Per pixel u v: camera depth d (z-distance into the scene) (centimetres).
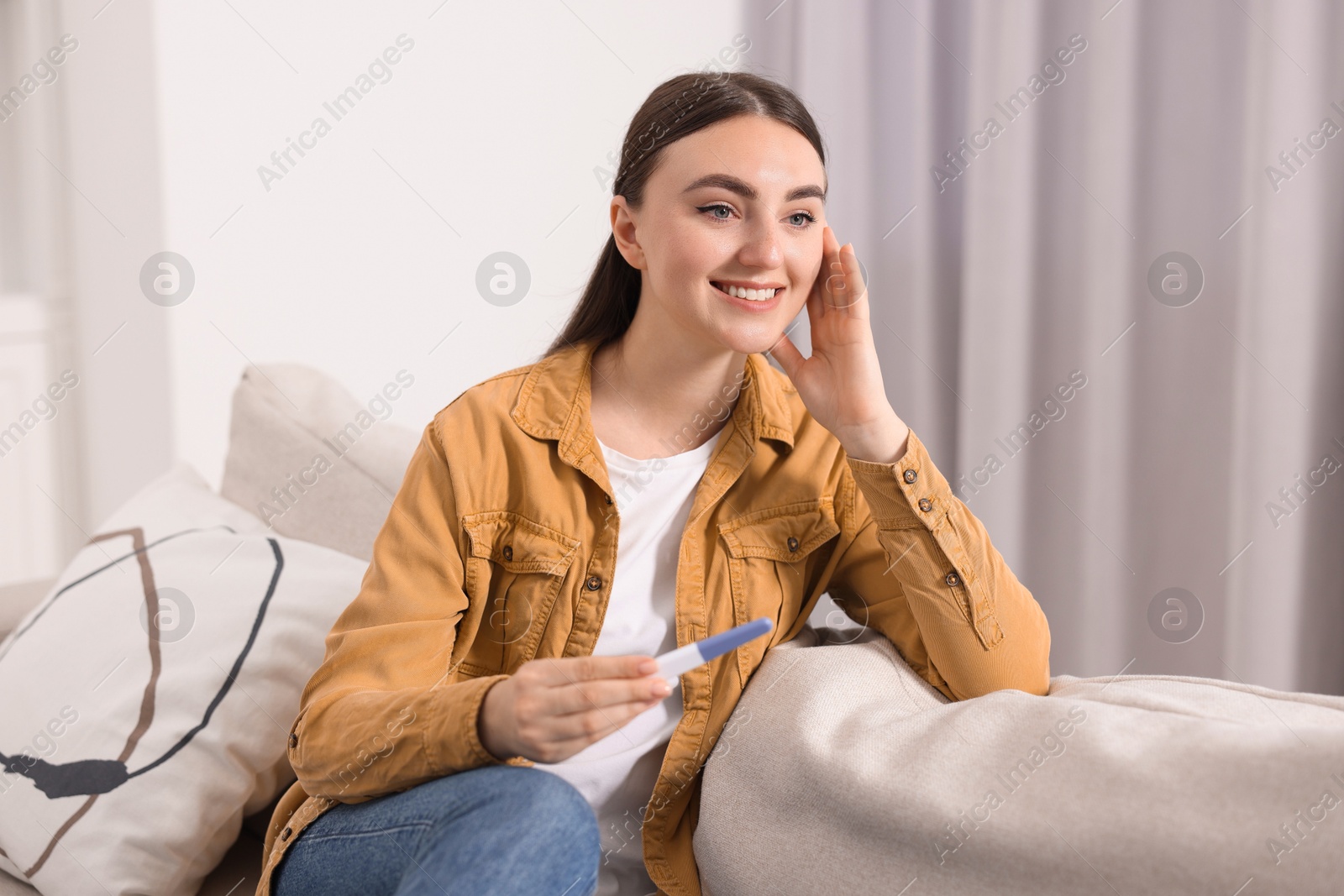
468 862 68
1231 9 155
